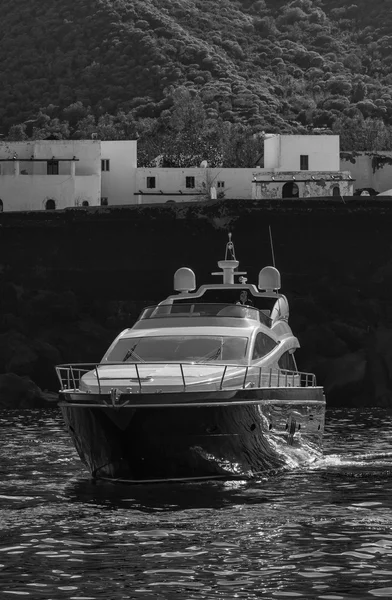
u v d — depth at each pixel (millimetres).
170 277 90688
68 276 91562
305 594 22156
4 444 46375
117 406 33094
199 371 35250
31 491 33812
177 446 33750
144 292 90938
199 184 136375
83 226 91375
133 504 31406
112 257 91250
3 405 70875
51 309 85750
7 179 125125
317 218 88688
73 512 30312
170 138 176375
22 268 91688
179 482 35000
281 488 34188
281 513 29922
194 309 39750
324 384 74250
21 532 27797
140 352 37531
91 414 33656
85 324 85812
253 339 37812
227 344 37406
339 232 88500
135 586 22812
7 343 80125
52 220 91750
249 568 24062
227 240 90000
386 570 23828
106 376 35406
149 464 34094
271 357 38562
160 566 24297
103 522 28906
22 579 23359
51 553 25516
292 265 89062
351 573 23625
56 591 22516
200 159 157750
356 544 26172
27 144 128750
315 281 88312
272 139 139125
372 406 72500
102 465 34875
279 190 129875
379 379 74312
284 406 37438
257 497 32469
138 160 170750
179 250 90750
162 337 37938
